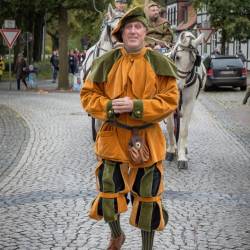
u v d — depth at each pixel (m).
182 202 7.99
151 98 5.05
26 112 20.08
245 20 39.59
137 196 5.09
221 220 7.14
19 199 8.20
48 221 7.07
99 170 5.14
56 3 30.91
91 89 5.16
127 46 5.06
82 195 8.38
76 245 6.17
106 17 11.28
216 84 30.78
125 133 5.05
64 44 32.59
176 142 11.70
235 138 14.32
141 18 5.07
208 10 40.06
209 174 9.98
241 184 9.23
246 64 55.75
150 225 5.05
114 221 5.22
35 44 54.94
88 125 16.48
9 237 6.45
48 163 10.95
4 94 29.33
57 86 35.94
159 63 5.07
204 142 13.59
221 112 20.58
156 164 5.10
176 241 6.31
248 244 6.23
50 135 14.61
